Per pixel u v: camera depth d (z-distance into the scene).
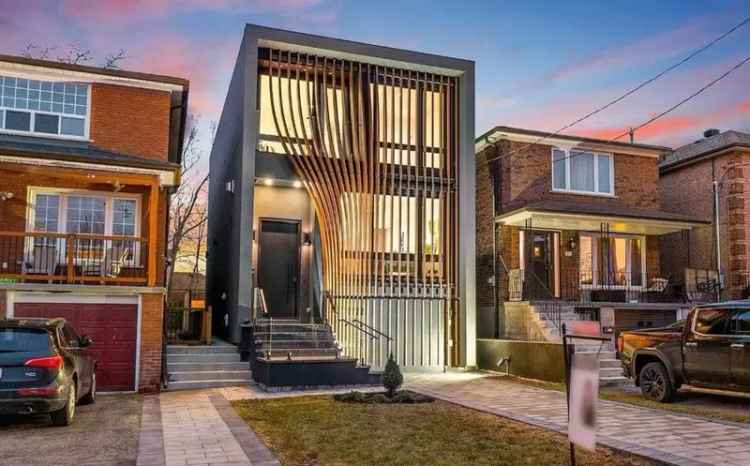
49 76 15.30
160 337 13.52
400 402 11.61
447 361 18.27
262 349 14.63
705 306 11.33
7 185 14.83
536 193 21.09
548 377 15.42
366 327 17.44
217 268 22.62
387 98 18.86
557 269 20.59
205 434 8.55
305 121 17.91
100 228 15.68
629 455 7.28
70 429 9.02
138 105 15.88
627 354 12.52
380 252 17.94
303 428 8.98
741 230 21.56
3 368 8.59
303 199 18.36
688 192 23.61
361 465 6.93
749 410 10.66
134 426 9.28
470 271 18.70
